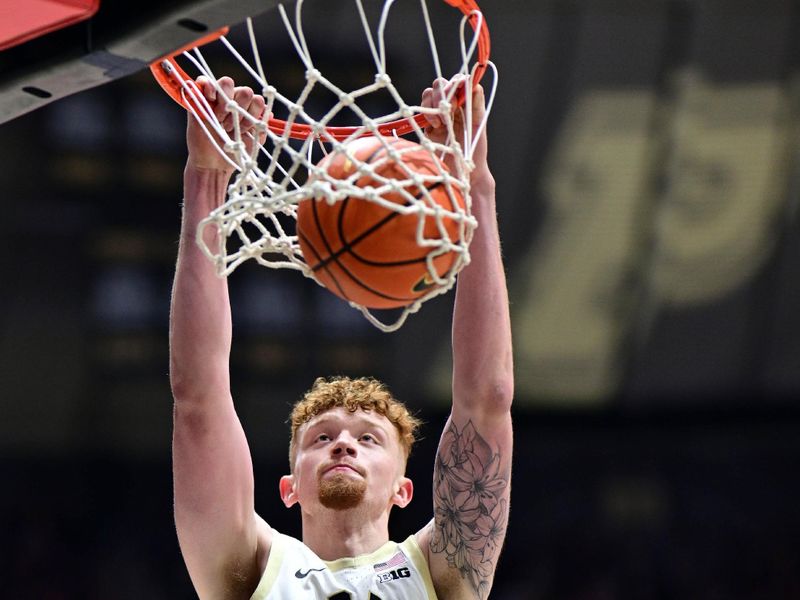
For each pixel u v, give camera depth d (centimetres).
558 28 1046
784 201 1128
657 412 1284
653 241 1148
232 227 317
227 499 361
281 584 366
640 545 1314
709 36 1049
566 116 1089
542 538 1316
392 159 306
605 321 1198
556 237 1144
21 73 301
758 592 1295
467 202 319
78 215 1123
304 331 1180
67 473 1238
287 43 1028
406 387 1203
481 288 362
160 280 1160
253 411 1202
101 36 288
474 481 366
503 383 363
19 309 1142
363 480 387
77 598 1217
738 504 1323
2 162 1091
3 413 1185
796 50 1058
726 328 1210
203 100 350
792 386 1255
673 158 1108
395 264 300
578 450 1306
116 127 1119
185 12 273
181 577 1259
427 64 1033
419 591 370
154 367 1182
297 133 368
